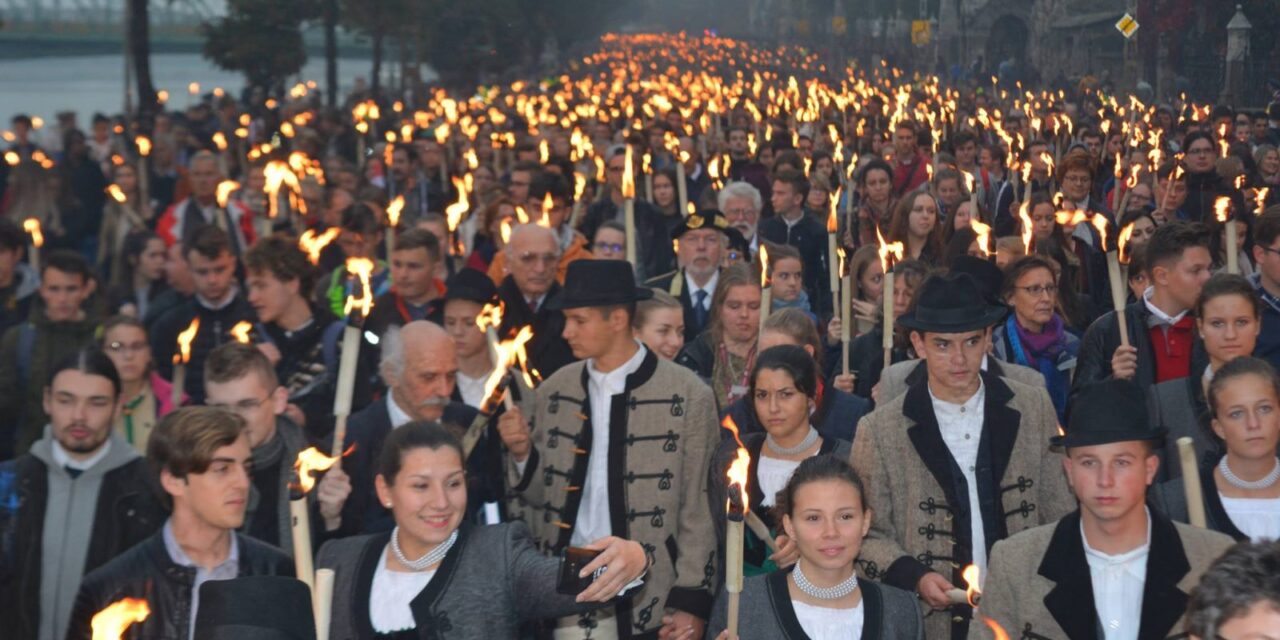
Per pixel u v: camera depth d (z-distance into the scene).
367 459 10.48
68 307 13.79
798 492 8.76
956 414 10.34
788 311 12.16
